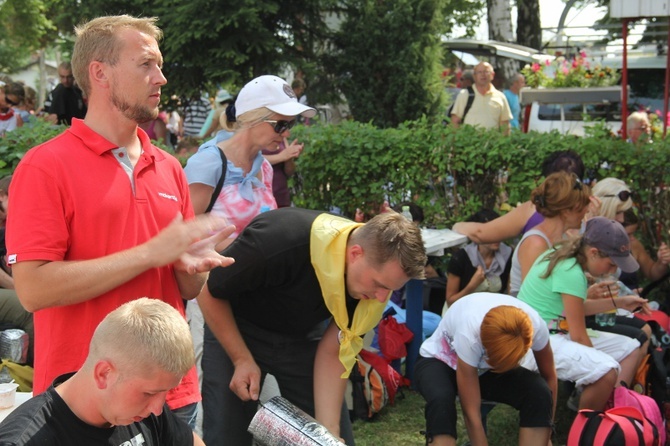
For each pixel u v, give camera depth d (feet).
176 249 7.84
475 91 32.65
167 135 33.71
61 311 8.07
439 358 13.24
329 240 9.70
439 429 12.41
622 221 18.40
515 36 64.85
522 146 20.80
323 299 10.27
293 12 32.40
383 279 9.32
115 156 8.21
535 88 36.04
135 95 8.05
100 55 8.02
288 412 9.14
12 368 13.73
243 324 11.03
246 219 12.72
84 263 7.68
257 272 9.95
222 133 13.43
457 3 56.24
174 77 31.58
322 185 22.09
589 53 44.42
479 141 21.03
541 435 12.82
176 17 29.96
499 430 15.61
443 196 21.58
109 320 6.65
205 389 11.09
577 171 18.01
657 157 20.21
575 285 14.07
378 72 33.37
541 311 14.56
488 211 19.53
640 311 16.97
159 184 8.59
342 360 10.50
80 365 8.09
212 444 10.86
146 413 6.74
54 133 21.30
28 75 99.76
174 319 6.77
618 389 13.79
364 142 21.45
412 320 16.98
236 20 29.76
